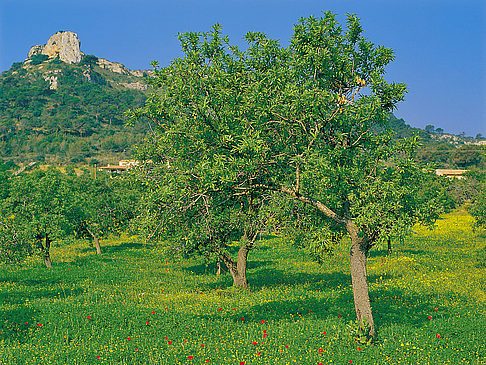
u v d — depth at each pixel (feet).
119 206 154.81
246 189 50.96
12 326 57.57
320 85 52.39
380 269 104.17
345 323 55.77
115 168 484.33
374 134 52.29
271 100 47.52
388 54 51.11
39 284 94.32
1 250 96.02
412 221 47.57
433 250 139.85
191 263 127.03
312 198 52.19
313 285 87.97
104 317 61.41
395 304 66.74
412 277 92.12
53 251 161.79
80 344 51.29
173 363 44.50
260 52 57.41
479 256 111.55
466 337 50.26
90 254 150.20
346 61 51.19
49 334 54.65
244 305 70.38
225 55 58.34
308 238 64.64
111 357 46.42
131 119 54.95
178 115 49.75
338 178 47.91
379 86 49.57
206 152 47.60
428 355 44.93
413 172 48.57
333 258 127.75
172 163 55.57
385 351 46.24
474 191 284.00
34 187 120.47
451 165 544.21
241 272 86.48
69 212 131.13
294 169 52.95
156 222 53.11
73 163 581.12
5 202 116.06
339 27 51.65
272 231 69.72
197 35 57.67
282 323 58.13
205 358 45.83
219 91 48.29
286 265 120.47
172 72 50.49
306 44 52.24
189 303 72.74
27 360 45.47
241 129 48.52
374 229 47.26
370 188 46.34
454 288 78.95
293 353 46.44
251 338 51.78
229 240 86.63
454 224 225.56
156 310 65.77
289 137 50.93
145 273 109.60
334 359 44.24
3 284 94.12
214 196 51.31
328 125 51.88
